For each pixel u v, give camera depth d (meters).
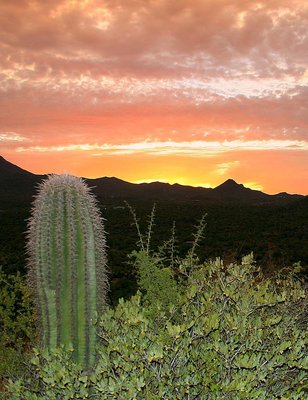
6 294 5.77
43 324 4.35
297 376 3.91
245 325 3.94
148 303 5.28
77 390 3.66
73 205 4.42
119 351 3.66
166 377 3.51
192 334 3.86
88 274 4.39
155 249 16.70
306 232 28.39
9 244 25.33
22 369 5.04
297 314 4.69
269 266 7.46
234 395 3.46
